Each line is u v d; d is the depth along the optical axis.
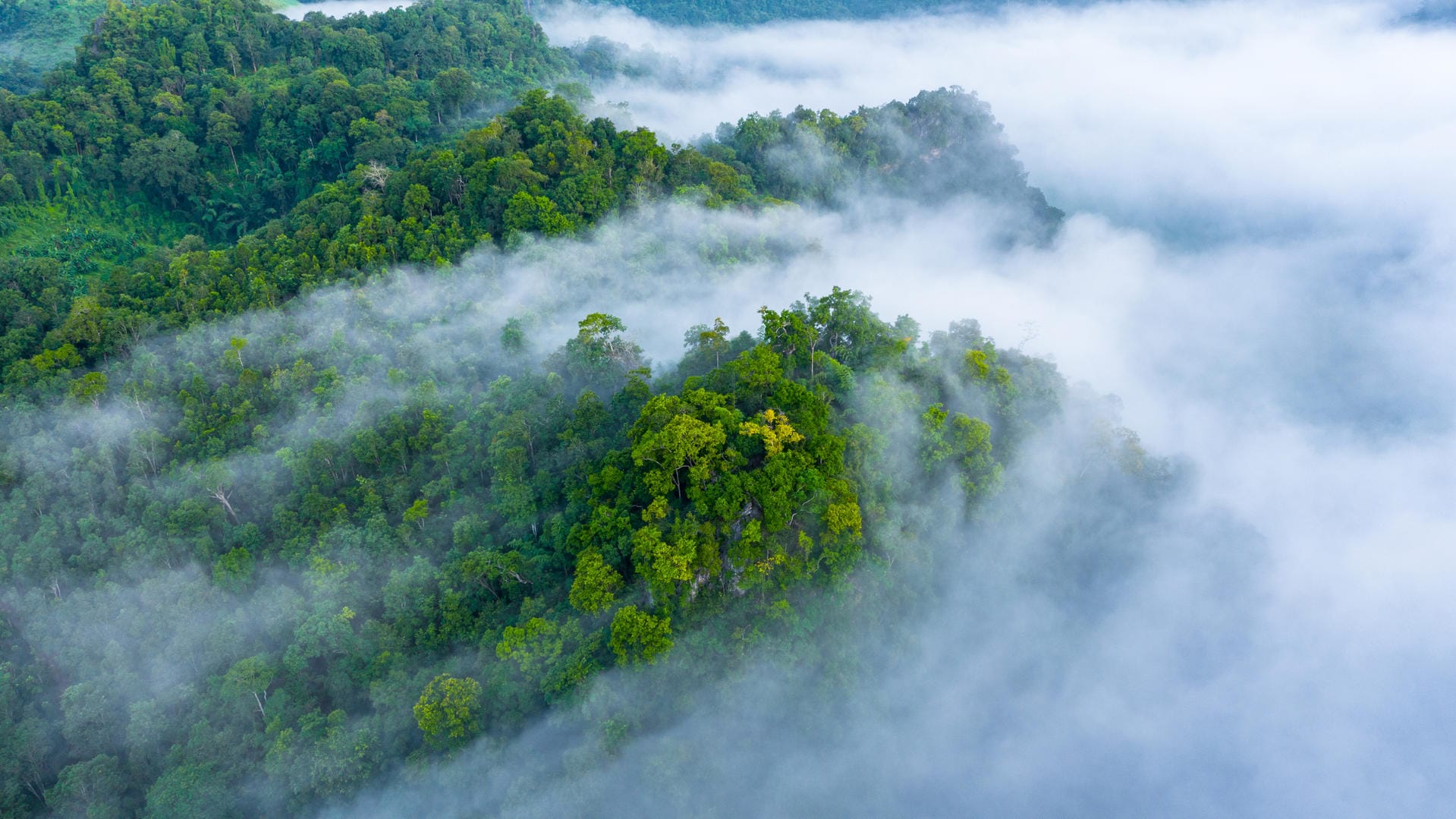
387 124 183.00
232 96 190.62
